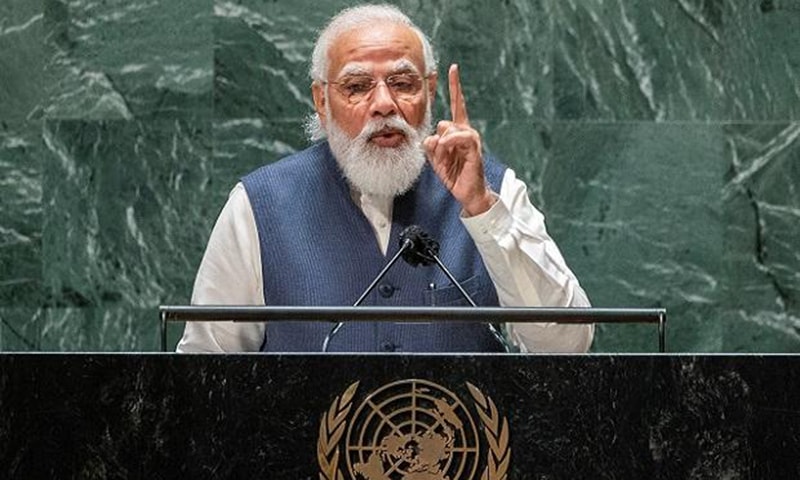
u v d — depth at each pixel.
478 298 16.02
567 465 10.57
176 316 11.77
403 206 16.39
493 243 15.07
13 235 22.97
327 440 10.50
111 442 10.49
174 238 22.98
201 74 23.05
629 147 23.17
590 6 23.20
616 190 23.16
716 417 10.59
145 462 10.48
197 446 10.49
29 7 23.03
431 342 15.66
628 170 23.17
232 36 23.08
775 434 10.59
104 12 23.05
